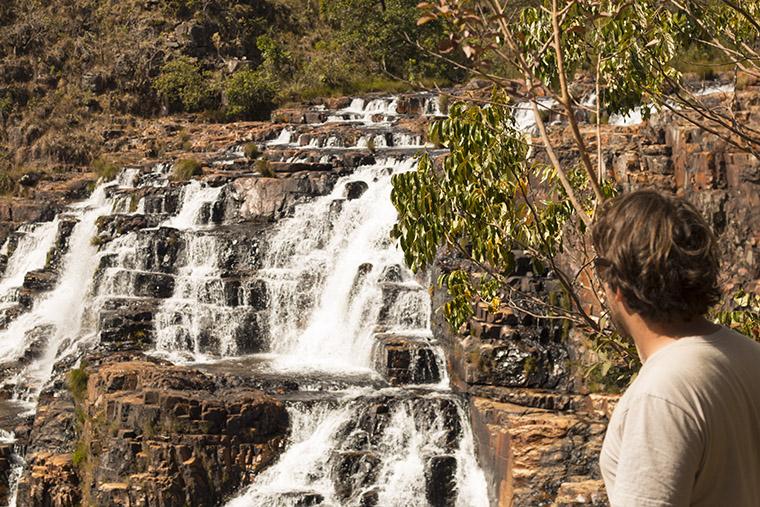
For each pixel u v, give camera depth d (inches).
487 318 797.9
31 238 1251.2
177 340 992.2
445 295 876.0
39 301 1145.4
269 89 1577.3
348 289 989.2
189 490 745.6
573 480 644.7
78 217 1248.8
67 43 1679.4
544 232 371.9
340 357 961.5
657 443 93.1
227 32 1748.3
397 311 937.5
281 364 944.3
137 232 1106.7
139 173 1302.9
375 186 1099.9
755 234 706.2
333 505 741.3
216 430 759.1
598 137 354.9
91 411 798.5
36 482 789.9
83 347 988.6
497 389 763.4
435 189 358.6
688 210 102.0
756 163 705.0
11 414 933.2
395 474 745.0
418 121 1368.1
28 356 1069.1
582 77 1268.5
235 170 1237.7
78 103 1599.4
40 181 1401.3
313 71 1659.7
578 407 723.4
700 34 425.7
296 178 1138.0
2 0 1734.7
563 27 378.9
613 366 730.8
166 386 788.6
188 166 1247.5
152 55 1658.5
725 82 1114.7
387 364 854.5
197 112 1609.3
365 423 768.9
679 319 101.3
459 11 274.4
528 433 673.6
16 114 1577.3
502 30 278.7
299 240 1073.5
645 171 793.6
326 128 1370.6
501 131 356.5
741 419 97.0
